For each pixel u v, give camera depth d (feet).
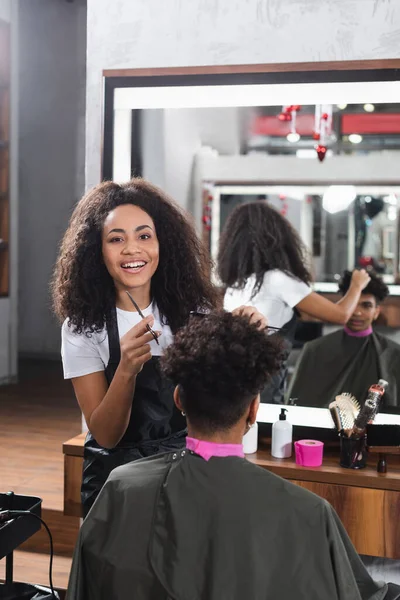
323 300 8.79
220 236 9.06
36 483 10.34
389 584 4.69
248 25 7.50
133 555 3.69
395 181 8.87
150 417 5.97
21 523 5.42
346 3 7.23
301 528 3.67
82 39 19.97
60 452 12.01
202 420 3.91
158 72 7.69
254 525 3.65
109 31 7.86
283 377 8.39
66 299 5.98
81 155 20.35
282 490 3.76
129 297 5.57
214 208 8.99
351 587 3.67
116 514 3.84
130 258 5.83
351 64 7.22
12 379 17.95
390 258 8.77
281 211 9.02
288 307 8.85
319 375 8.42
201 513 3.71
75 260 5.97
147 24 7.75
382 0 7.15
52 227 20.77
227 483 3.76
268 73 7.42
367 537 6.68
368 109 8.43
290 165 8.86
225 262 9.09
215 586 3.55
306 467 6.90
